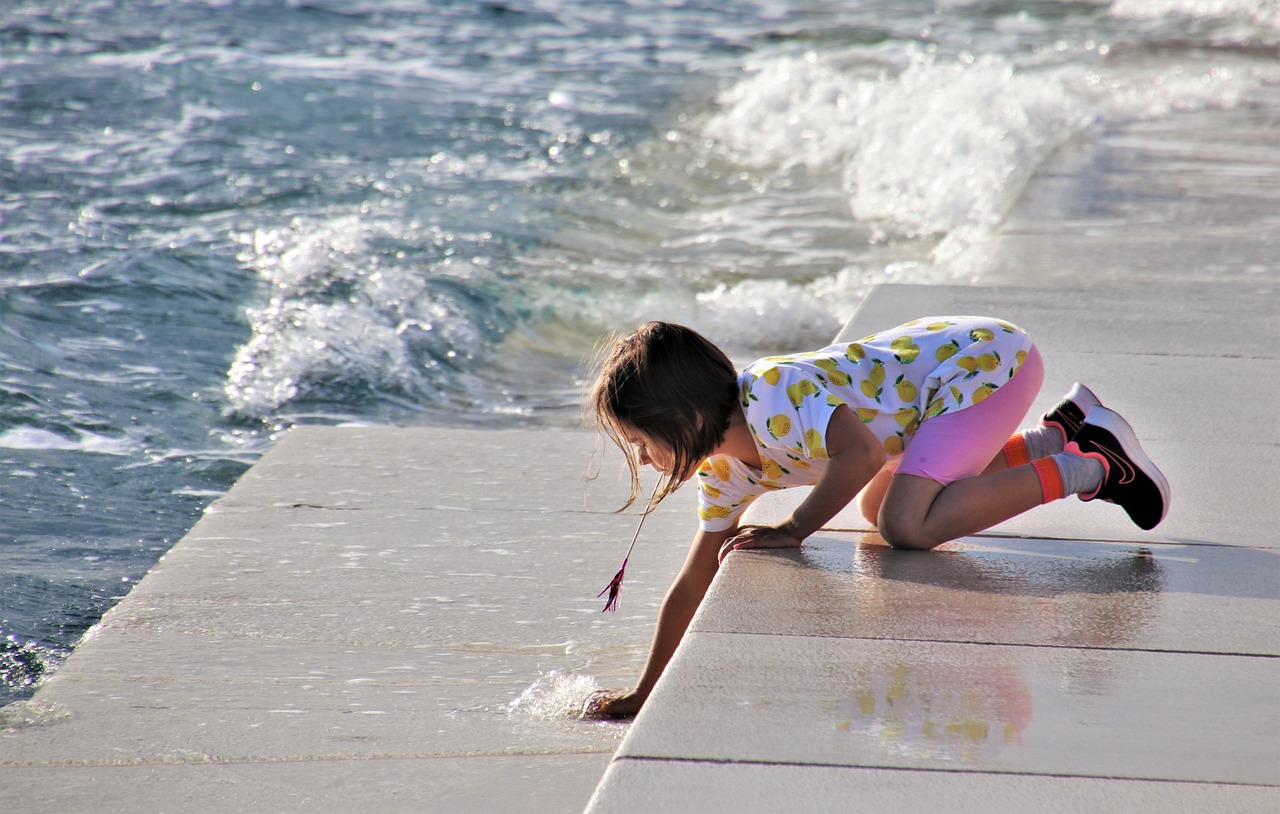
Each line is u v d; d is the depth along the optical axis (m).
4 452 10.71
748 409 6.07
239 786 5.36
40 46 31.09
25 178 20.14
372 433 10.64
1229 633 5.56
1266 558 6.49
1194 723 4.77
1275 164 20.61
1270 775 4.42
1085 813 4.18
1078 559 6.45
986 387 6.36
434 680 6.57
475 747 5.75
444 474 9.70
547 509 9.04
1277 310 12.42
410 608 7.45
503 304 15.73
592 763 5.56
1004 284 13.80
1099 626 5.62
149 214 18.67
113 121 24.42
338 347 13.91
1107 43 37.66
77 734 5.89
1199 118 25.55
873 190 21.73
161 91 27.14
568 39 37.78
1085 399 7.01
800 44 37.94
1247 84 29.83
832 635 5.52
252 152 22.91
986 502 6.30
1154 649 5.40
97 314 14.44
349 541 8.42
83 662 6.71
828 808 4.20
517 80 31.34
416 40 36.16
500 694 6.43
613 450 10.29
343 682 6.53
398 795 5.24
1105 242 15.74
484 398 13.04
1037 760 4.50
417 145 24.36
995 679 5.12
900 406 6.39
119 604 7.44
